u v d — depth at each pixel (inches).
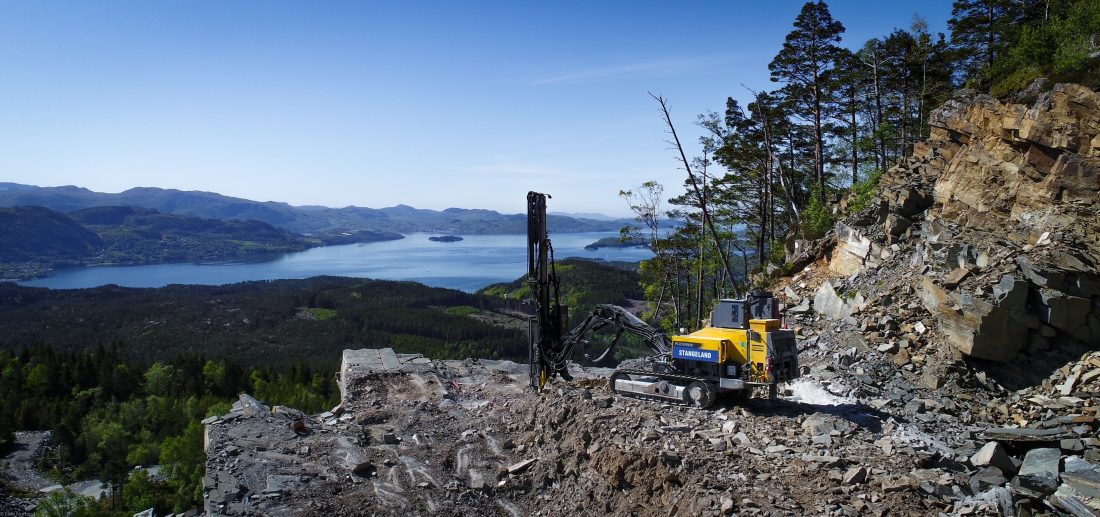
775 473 386.9
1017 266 589.9
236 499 431.5
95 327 7573.8
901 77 1581.0
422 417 615.5
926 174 938.1
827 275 980.6
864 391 564.7
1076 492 332.5
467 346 6427.2
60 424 3417.8
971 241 711.7
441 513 418.3
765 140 1539.1
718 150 1541.6
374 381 764.0
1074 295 551.2
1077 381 502.9
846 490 354.3
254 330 7495.1
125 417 3641.7
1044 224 660.7
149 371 4392.2
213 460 497.7
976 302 570.9
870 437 442.9
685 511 356.8
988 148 802.2
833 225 1138.0
